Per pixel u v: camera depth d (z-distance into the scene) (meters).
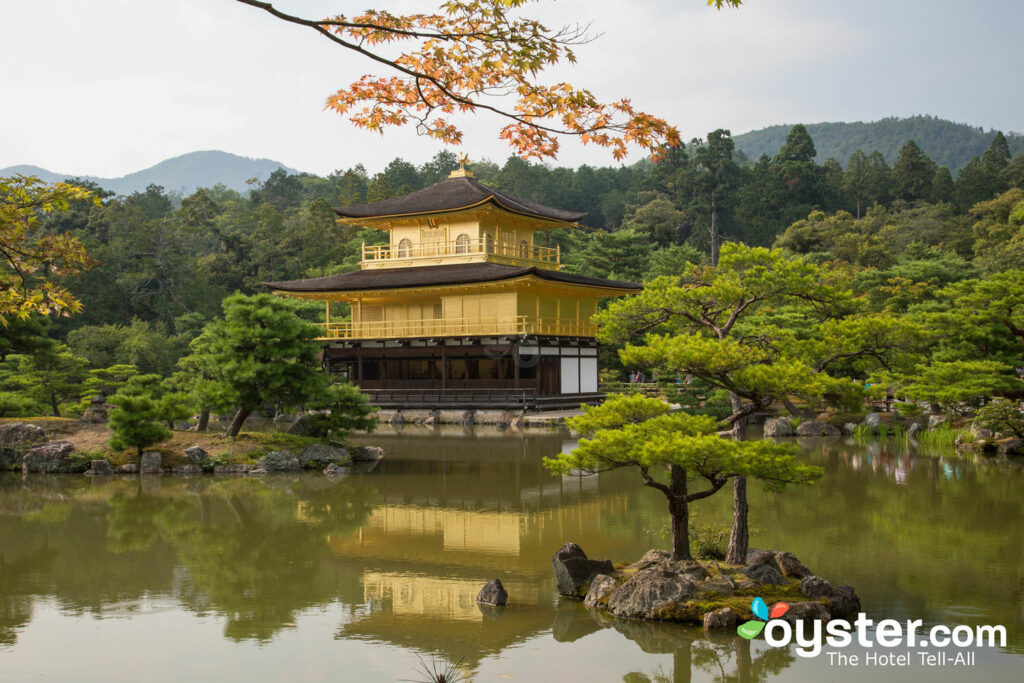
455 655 17.25
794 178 168.00
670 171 174.00
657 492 35.41
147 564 24.66
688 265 33.25
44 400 58.78
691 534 23.97
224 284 119.44
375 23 10.54
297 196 194.75
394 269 75.44
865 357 23.59
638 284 77.81
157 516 31.31
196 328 95.88
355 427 47.31
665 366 20.44
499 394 68.25
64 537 28.03
